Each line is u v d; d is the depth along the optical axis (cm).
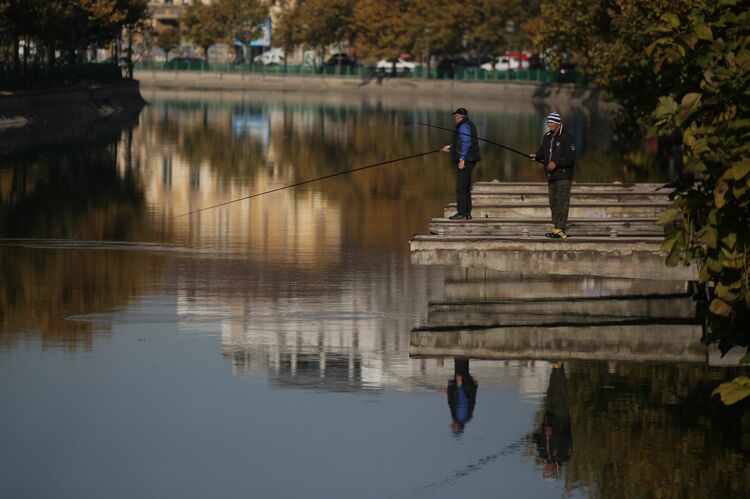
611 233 2606
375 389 1859
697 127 1494
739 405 1777
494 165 6119
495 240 2525
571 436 1634
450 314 2406
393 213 4062
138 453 1571
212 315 2370
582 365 2016
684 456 1555
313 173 5566
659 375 1948
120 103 11556
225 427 1670
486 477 1484
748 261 1431
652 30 1555
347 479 1475
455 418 1719
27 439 1617
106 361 2011
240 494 1423
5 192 4528
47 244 3247
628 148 7156
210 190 4781
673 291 2675
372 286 2695
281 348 2111
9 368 1962
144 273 2822
